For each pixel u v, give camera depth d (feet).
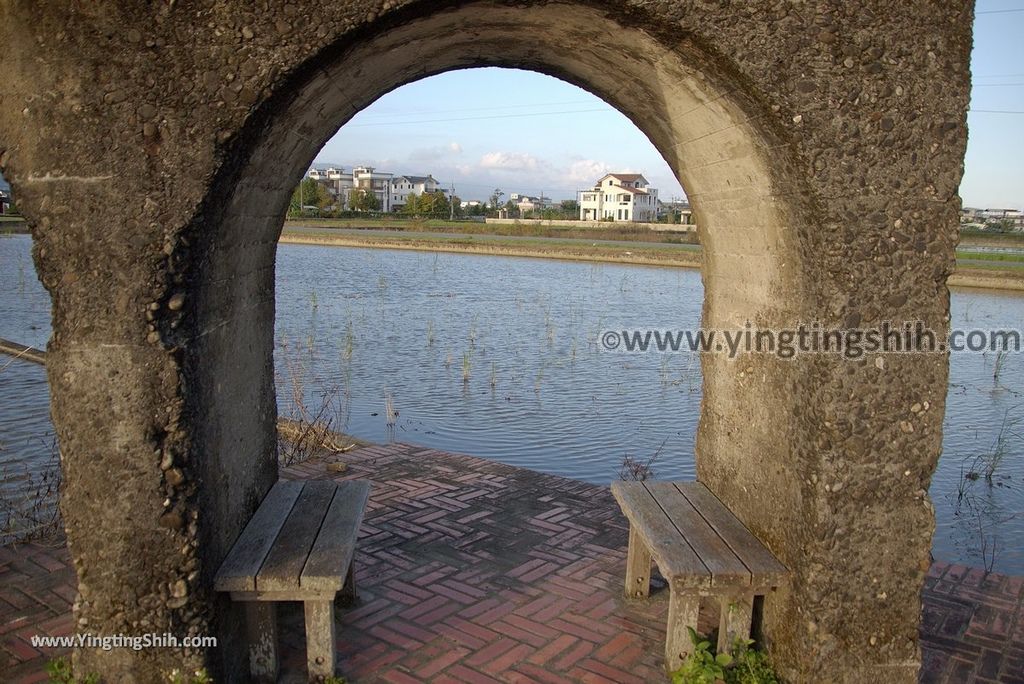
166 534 10.34
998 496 26.05
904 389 10.80
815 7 10.13
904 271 10.61
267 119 10.37
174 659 10.56
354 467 22.56
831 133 10.28
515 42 13.33
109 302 10.02
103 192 9.87
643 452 29.48
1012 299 77.05
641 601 14.89
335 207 288.71
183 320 10.27
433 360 45.11
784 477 11.96
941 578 16.17
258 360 14.01
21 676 11.93
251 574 11.10
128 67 9.75
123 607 10.46
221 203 10.53
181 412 10.21
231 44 9.77
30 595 14.38
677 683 11.55
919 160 10.48
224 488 11.87
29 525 18.16
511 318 61.93
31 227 10.04
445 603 14.67
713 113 11.71
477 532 18.02
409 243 147.43
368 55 11.32
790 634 11.59
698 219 15.14
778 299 12.12
